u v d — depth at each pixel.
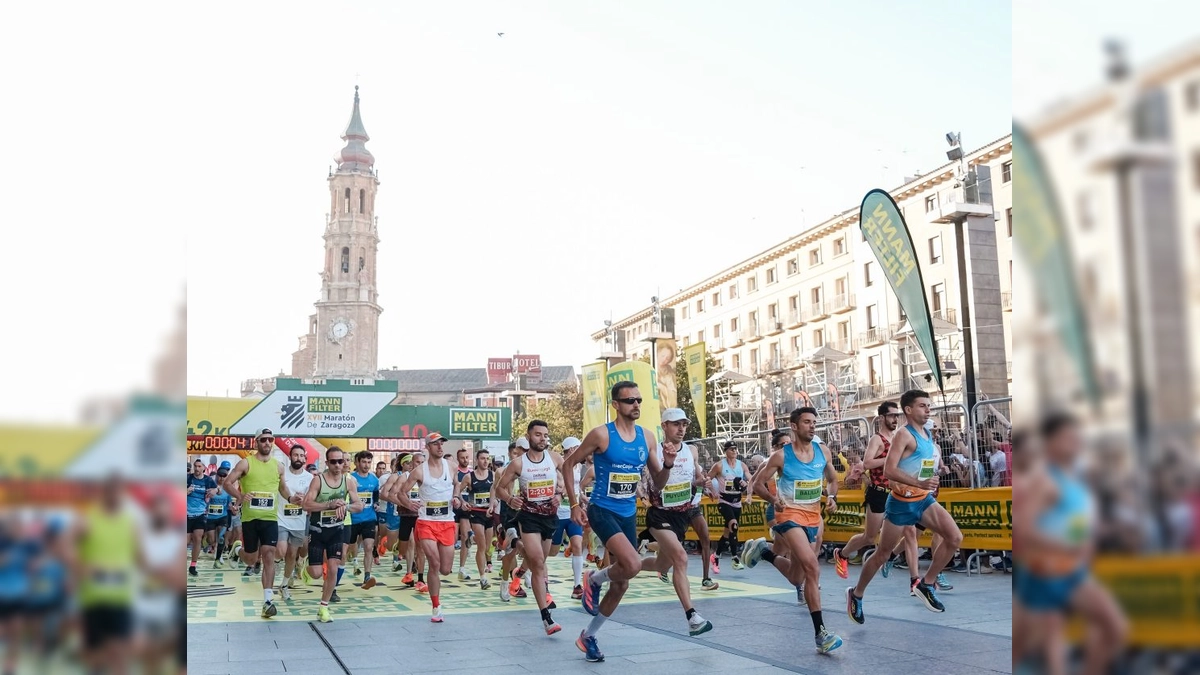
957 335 40.97
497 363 135.38
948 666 6.09
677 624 8.69
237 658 6.99
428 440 9.84
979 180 24.52
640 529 19.31
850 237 52.25
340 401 32.44
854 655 6.61
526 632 8.42
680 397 49.66
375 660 6.87
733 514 15.31
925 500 7.83
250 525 10.48
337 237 117.31
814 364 53.50
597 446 6.89
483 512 13.37
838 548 15.45
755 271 62.59
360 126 123.31
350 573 16.36
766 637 7.62
